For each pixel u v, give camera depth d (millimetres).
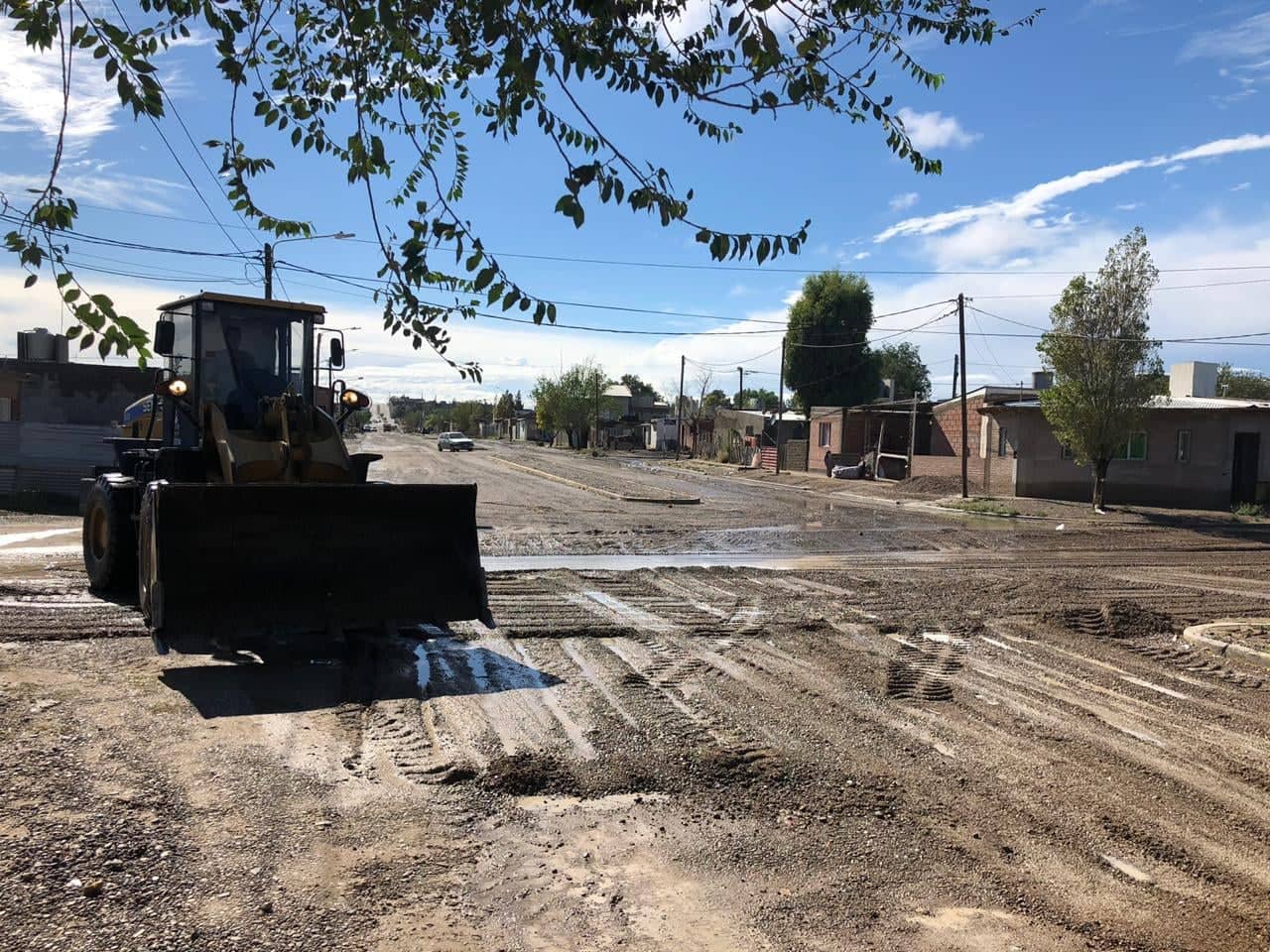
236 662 7207
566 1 2939
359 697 6379
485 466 42969
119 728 5570
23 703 5930
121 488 9281
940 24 3605
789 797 4871
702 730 5902
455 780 4945
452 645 8078
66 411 32875
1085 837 4500
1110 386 24359
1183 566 15539
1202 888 4020
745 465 51688
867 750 5652
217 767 5004
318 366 9367
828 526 21703
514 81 3068
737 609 10289
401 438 97750
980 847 4352
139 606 8883
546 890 3811
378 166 3361
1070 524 23266
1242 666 8180
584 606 10180
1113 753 5762
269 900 3615
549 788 4887
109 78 2783
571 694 6625
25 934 3283
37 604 9141
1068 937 3572
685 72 3166
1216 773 5461
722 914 3662
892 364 79875
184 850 4012
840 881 3973
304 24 3586
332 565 7363
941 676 7508
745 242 3025
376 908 3598
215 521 6996
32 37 2648
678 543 17453
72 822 4211
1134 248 24078
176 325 9188
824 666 7727
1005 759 5582
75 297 2576
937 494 31703
